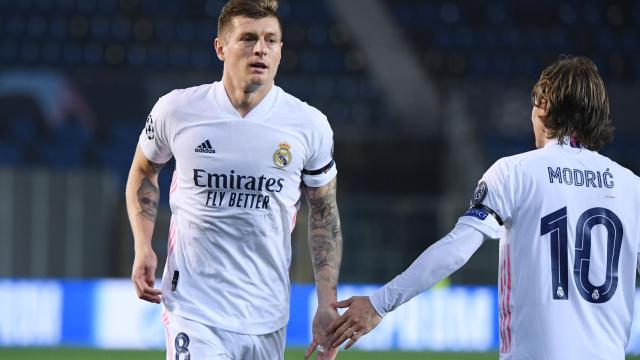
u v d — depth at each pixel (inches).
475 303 1657.2
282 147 620.7
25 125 2199.8
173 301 632.4
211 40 2635.3
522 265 523.5
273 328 637.3
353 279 1784.0
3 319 1626.5
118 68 2549.2
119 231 1796.3
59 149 2187.5
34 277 1771.7
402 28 2714.1
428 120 2463.1
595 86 537.6
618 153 2196.1
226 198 621.0
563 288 519.5
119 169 2182.6
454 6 2768.2
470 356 1519.4
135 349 1581.0
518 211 526.9
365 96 2506.2
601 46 2704.2
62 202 1788.9
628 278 534.6
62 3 2657.5
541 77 547.8
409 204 1792.6
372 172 2161.7
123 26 2637.8
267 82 614.5
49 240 1780.3
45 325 1631.4
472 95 2188.7
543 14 2763.3
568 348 515.8
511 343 526.9
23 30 2596.0
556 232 522.6
